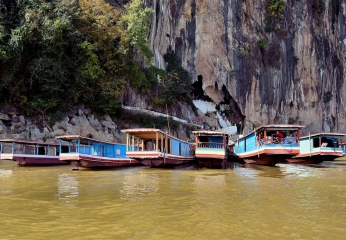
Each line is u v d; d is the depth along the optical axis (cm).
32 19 2298
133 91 3003
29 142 1733
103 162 1574
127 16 2934
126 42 2778
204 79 4200
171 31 4084
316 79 4856
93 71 2500
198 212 623
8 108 2175
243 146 2088
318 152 1909
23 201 737
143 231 506
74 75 2414
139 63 3144
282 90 4547
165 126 2944
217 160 1631
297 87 4691
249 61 4281
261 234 490
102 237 479
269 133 1792
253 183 1031
